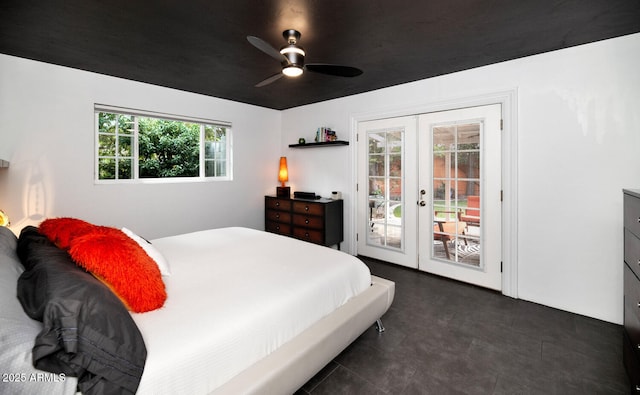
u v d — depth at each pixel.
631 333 1.57
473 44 2.35
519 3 1.76
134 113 3.31
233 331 1.20
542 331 2.17
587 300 2.40
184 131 6.50
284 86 3.52
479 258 3.02
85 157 3.00
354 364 1.79
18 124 2.63
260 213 4.66
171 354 1.03
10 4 1.75
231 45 2.35
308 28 2.06
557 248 2.52
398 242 3.67
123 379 0.93
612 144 2.26
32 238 1.50
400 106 3.44
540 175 2.58
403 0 1.73
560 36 2.20
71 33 2.14
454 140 3.13
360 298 1.93
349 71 2.19
